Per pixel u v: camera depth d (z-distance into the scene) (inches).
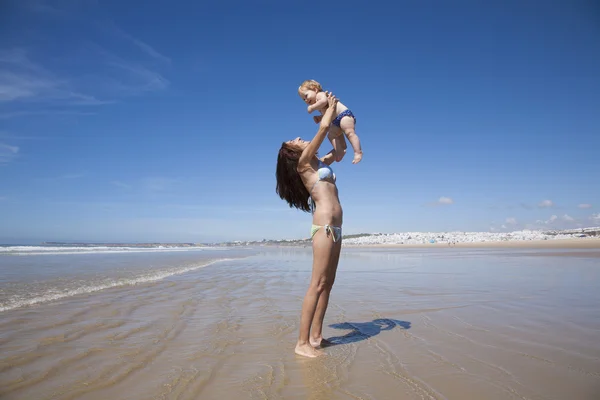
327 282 153.1
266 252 1358.3
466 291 296.2
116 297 269.1
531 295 269.6
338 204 158.6
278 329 181.2
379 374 120.0
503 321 189.6
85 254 895.1
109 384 113.3
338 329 183.2
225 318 205.0
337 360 134.7
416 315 209.9
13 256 757.3
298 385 112.2
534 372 118.5
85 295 275.7
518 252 981.2
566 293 276.8
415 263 627.8
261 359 137.1
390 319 201.5
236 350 148.0
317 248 150.9
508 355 135.7
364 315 213.5
